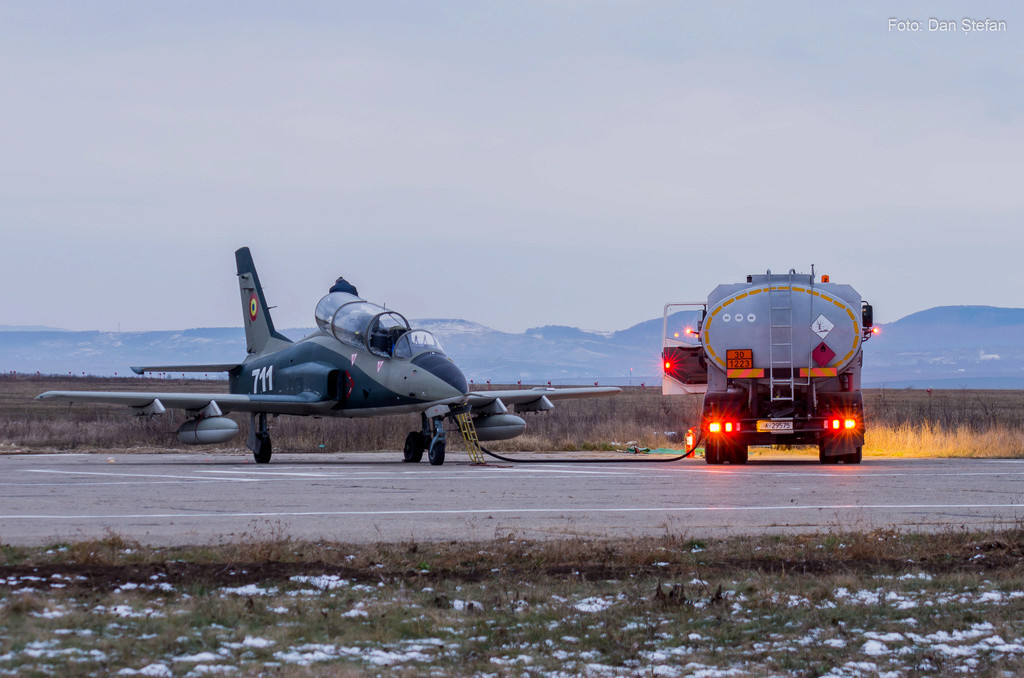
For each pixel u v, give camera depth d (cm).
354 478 6234
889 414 13650
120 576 2744
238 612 2384
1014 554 3130
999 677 1928
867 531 3631
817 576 2850
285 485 5688
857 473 6481
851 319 7044
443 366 7775
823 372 7062
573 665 2034
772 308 7075
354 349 8188
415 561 3030
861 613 2416
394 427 11500
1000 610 2409
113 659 1992
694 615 2411
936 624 2303
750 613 2428
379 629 2281
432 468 7275
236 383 9644
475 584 2759
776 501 4738
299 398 8131
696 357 7631
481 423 8356
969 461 7906
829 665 2022
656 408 17700
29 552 3086
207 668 1953
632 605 2492
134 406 7850
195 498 4906
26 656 1980
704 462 7888
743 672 1991
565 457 8806
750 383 7194
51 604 2391
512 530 3719
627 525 3888
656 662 2062
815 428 7050
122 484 5744
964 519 4056
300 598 2566
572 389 8881
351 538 3534
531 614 2416
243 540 3406
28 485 5653
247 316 9838
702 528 3797
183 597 2550
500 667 2016
